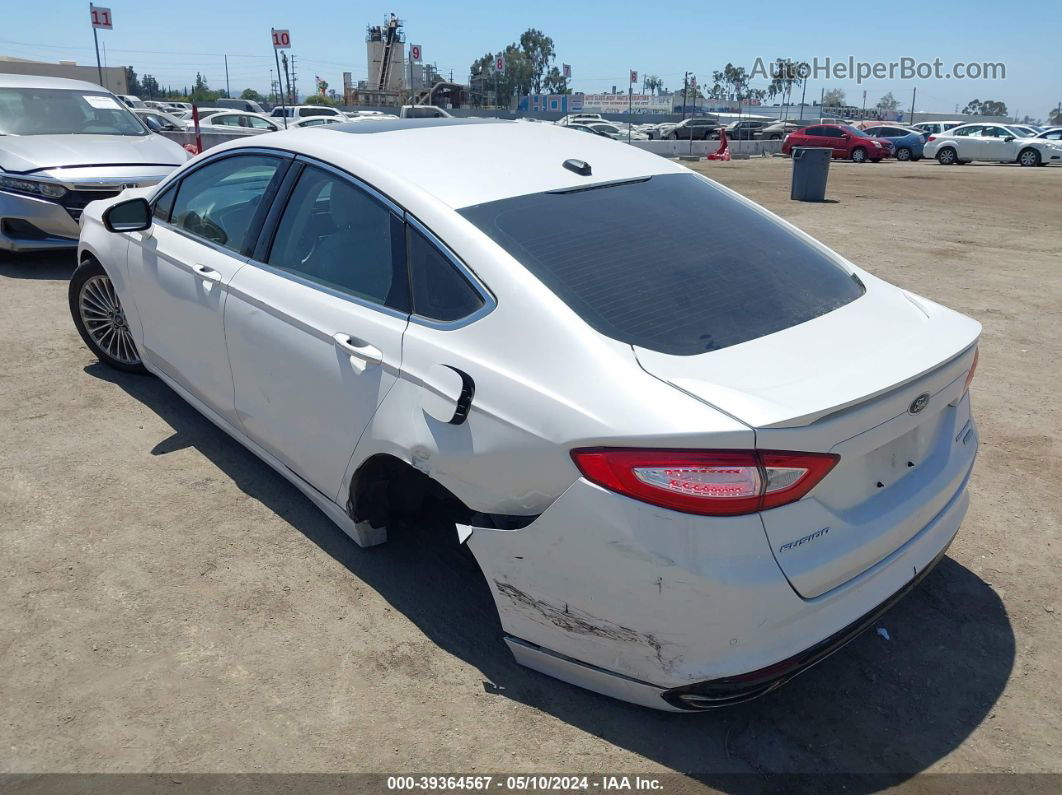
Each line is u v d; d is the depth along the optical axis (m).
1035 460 4.45
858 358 2.50
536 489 2.43
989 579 3.43
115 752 2.49
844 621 2.43
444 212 2.84
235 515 3.71
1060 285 8.34
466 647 2.96
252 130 21.86
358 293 3.06
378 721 2.63
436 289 2.79
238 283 3.51
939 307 3.08
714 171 23.62
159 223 4.20
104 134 8.31
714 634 2.27
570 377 2.39
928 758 2.56
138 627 3.00
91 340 5.10
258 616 3.08
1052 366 5.89
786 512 2.25
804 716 2.71
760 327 2.62
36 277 7.38
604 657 2.50
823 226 11.88
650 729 2.63
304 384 3.21
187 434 4.45
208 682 2.76
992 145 29.28
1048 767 2.53
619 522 2.27
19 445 4.27
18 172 7.17
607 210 3.04
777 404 2.19
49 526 3.59
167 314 4.05
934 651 3.02
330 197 3.25
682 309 2.62
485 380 2.55
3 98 8.20
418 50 56.72
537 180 3.10
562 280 2.62
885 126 33.00
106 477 4.00
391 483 3.31
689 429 2.16
